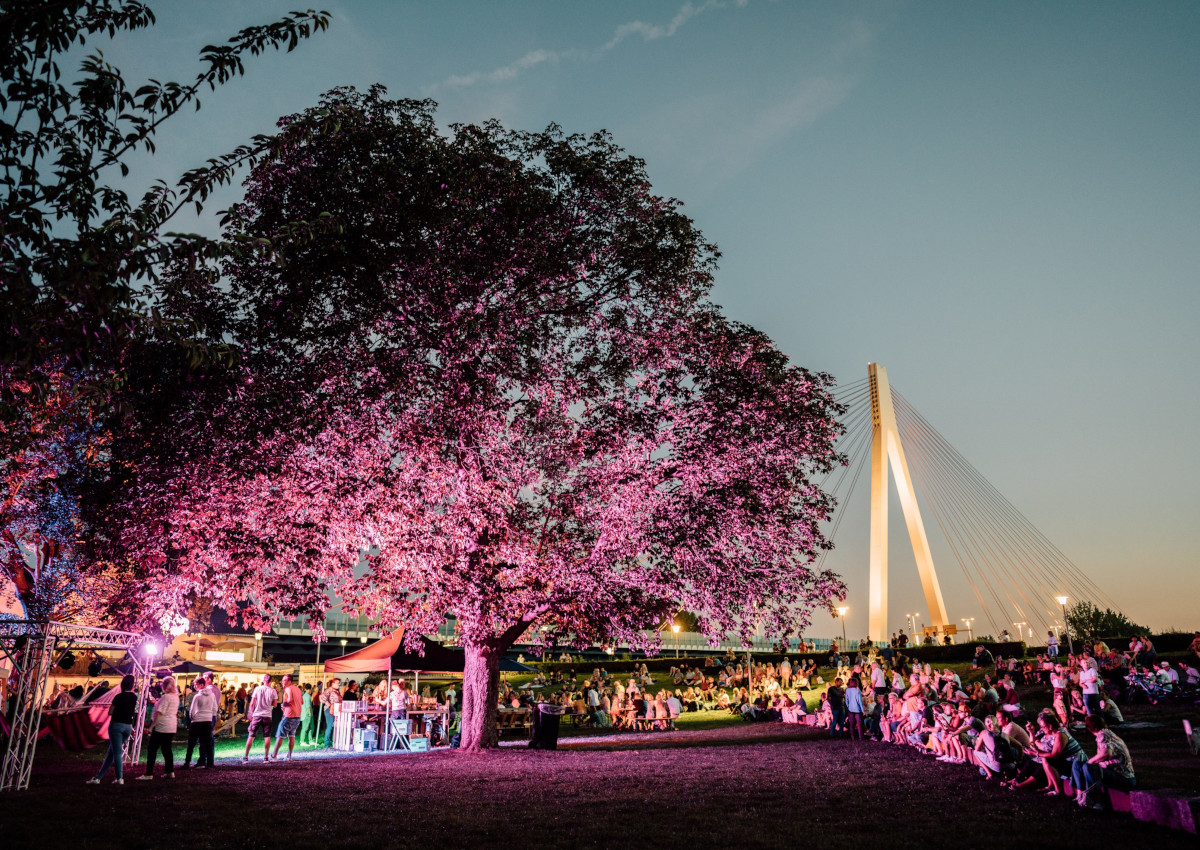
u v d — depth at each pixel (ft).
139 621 67.05
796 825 31.83
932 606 228.84
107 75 25.07
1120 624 317.42
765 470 69.10
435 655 86.99
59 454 67.46
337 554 68.13
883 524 230.48
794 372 71.97
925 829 30.32
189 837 30.09
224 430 61.87
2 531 75.46
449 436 65.21
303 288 63.87
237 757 67.51
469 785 45.19
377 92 66.80
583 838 30.09
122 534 64.08
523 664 102.68
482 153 67.00
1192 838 26.91
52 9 22.67
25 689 44.80
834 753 59.62
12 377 25.73
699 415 68.59
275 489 65.98
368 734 76.89
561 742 81.46
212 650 122.93
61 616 83.25
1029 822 30.86
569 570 65.92
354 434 65.98
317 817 34.58
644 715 98.63
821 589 70.28
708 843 28.84
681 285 73.46
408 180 63.67
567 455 73.36
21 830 30.35
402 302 66.33
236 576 63.98
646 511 66.59
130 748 55.16
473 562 66.80
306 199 63.16
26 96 23.84
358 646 248.11
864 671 119.85
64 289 22.49
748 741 74.33
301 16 26.53
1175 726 58.29
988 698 60.59
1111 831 28.55
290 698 63.57
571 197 71.51
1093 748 51.75
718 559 65.62
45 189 24.21
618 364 71.41
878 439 238.07
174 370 60.64
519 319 69.56
